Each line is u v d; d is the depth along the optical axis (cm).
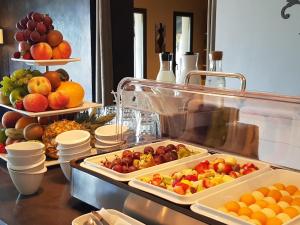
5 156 151
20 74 160
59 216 110
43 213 112
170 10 648
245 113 126
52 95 154
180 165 118
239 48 265
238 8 262
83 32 391
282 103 111
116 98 157
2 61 562
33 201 121
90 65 388
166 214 91
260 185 106
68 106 161
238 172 116
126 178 108
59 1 421
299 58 231
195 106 138
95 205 112
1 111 205
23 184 123
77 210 114
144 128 152
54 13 432
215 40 281
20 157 121
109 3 359
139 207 98
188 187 100
